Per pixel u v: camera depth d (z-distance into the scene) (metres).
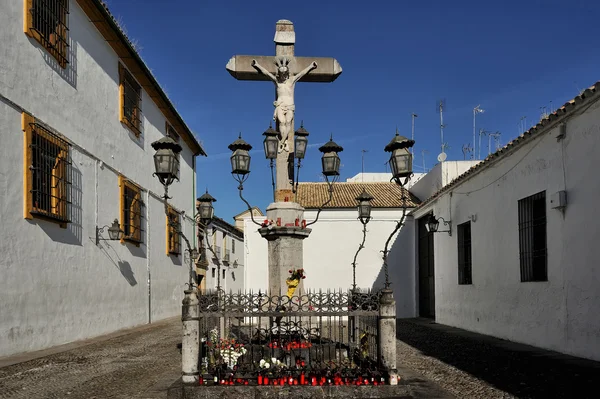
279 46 9.05
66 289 10.77
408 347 10.62
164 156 6.81
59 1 10.77
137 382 6.92
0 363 8.13
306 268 18.97
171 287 19.11
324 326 12.69
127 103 14.95
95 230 12.36
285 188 8.74
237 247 34.44
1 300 8.52
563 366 7.89
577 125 8.73
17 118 9.16
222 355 6.33
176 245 19.88
